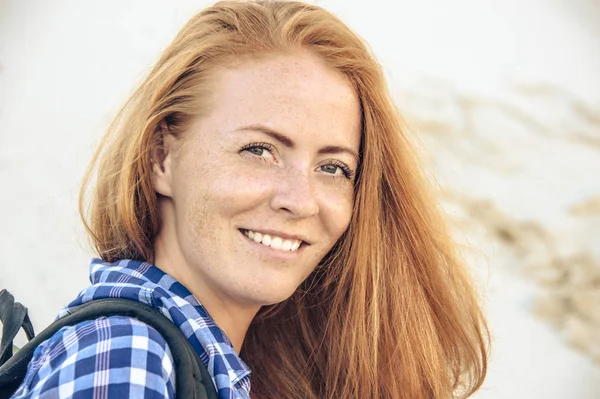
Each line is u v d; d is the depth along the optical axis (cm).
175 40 164
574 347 441
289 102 153
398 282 201
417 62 600
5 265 444
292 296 211
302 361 214
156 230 162
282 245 156
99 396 115
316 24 162
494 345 438
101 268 151
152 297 138
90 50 577
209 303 159
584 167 536
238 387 147
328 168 164
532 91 585
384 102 180
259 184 149
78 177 482
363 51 173
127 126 164
